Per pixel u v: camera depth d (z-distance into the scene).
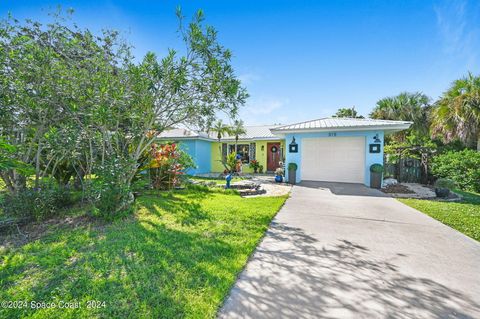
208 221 4.64
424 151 11.42
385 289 2.41
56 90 4.74
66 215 4.85
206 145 18.20
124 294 2.24
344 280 2.58
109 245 3.36
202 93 5.75
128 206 5.29
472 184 9.16
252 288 2.41
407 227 4.42
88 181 5.30
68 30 5.34
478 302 2.20
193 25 5.09
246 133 18.25
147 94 5.36
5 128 4.94
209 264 2.86
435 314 2.04
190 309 2.06
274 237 3.89
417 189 9.16
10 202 4.45
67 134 5.02
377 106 19.56
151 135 6.64
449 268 2.85
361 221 4.82
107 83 5.00
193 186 8.93
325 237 3.90
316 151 11.17
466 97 11.03
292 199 7.09
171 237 3.71
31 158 5.73
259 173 17.12
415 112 17.56
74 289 2.31
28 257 2.98
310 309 2.10
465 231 4.18
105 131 5.21
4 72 4.49
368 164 9.91
